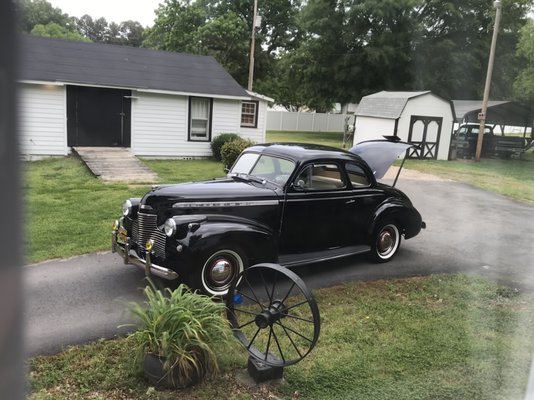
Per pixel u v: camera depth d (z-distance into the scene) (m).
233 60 34.06
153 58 17.19
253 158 5.96
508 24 20.03
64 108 14.48
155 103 15.88
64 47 15.77
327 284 5.51
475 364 3.65
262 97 17.88
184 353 3.21
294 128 37.53
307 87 31.81
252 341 3.58
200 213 4.91
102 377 3.36
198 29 32.84
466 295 5.18
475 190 12.29
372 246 6.23
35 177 11.78
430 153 20.36
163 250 4.76
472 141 20.02
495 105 17.52
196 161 16.11
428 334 4.23
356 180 6.03
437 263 6.41
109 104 15.22
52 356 3.61
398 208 6.33
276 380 3.46
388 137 6.98
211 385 3.35
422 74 27.48
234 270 4.91
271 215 5.29
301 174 5.47
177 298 3.49
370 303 4.94
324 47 29.62
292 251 5.57
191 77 16.95
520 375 3.41
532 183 10.47
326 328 4.33
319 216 5.65
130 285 5.20
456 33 27.39
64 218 8.05
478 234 7.96
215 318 3.40
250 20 37.00
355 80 29.70
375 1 26.77
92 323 4.22
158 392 3.22
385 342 4.08
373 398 3.28
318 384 3.45
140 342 3.32
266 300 4.89
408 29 27.20
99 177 12.04
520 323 4.38
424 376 3.54
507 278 5.73
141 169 13.19
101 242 6.79
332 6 29.50
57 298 4.78
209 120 16.89
